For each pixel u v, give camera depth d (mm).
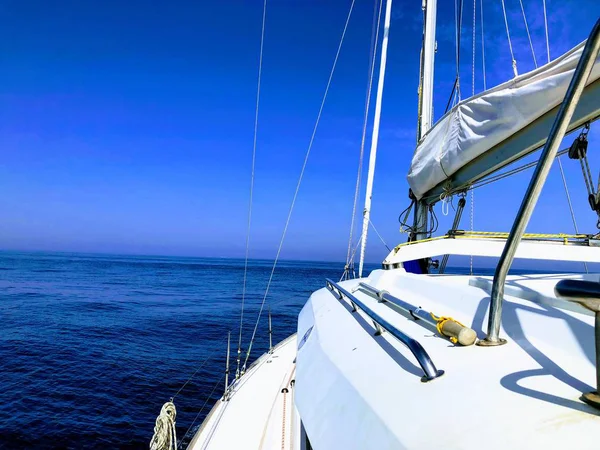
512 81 2635
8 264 107875
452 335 1772
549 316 1676
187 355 18078
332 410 1660
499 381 1366
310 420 1759
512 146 2910
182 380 14633
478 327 1904
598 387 1107
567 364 1405
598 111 2262
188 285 60406
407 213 5371
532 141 2713
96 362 17031
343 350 2178
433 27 5457
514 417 1137
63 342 20562
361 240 5641
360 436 1354
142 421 11680
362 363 1881
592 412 1104
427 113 5391
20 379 14844
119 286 56188
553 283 2195
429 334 1999
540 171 1226
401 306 2430
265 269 132750
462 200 4328
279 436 3252
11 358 17531
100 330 23906
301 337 3324
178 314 30625
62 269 94000
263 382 4855
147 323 26406
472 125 3104
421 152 4180
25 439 10586
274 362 5652
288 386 4492
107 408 12438
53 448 10266
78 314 29922
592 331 1478
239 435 3549
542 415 1124
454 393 1349
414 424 1232
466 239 3182
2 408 12289
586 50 1100
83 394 13484
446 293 2447
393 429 1245
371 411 1411
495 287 1646
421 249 3318
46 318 27734
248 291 49531
